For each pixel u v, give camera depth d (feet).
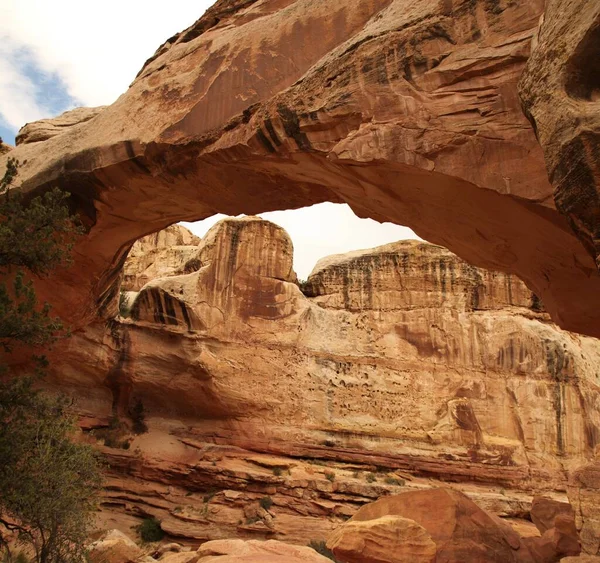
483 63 34.22
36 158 57.11
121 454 81.76
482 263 44.50
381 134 36.47
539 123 26.45
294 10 45.70
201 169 48.65
